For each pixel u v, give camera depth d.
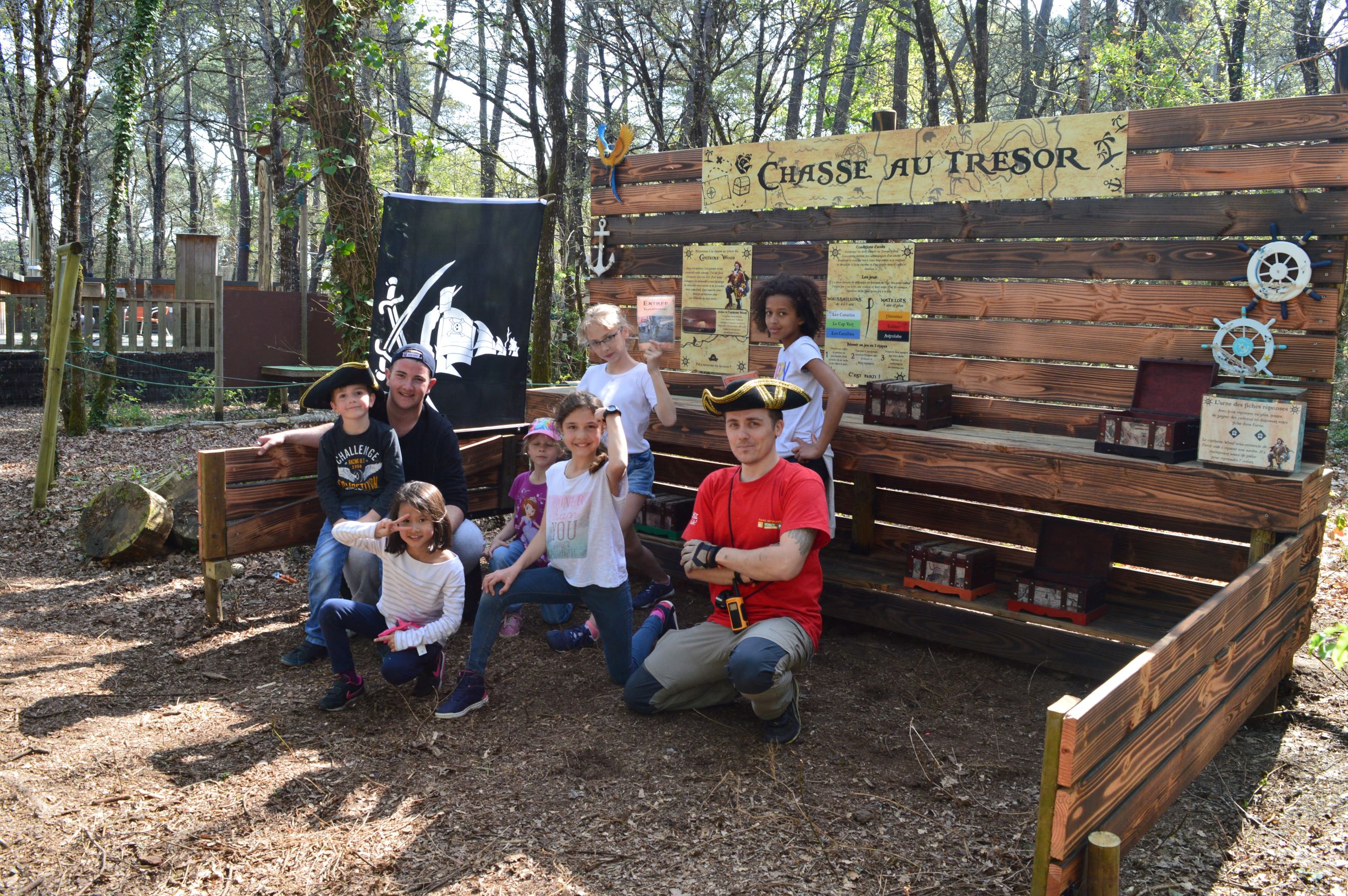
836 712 4.10
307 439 5.16
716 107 13.25
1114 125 4.44
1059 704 2.21
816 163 5.36
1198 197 4.27
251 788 3.38
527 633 5.02
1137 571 4.79
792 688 3.71
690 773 3.52
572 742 3.76
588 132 15.63
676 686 3.86
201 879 2.87
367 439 4.66
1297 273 4.01
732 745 3.76
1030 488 4.25
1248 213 4.14
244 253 28.72
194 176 31.25
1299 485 3.60
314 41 7.48
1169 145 4.32
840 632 5.10
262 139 22.91
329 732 3.83
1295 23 14.38
